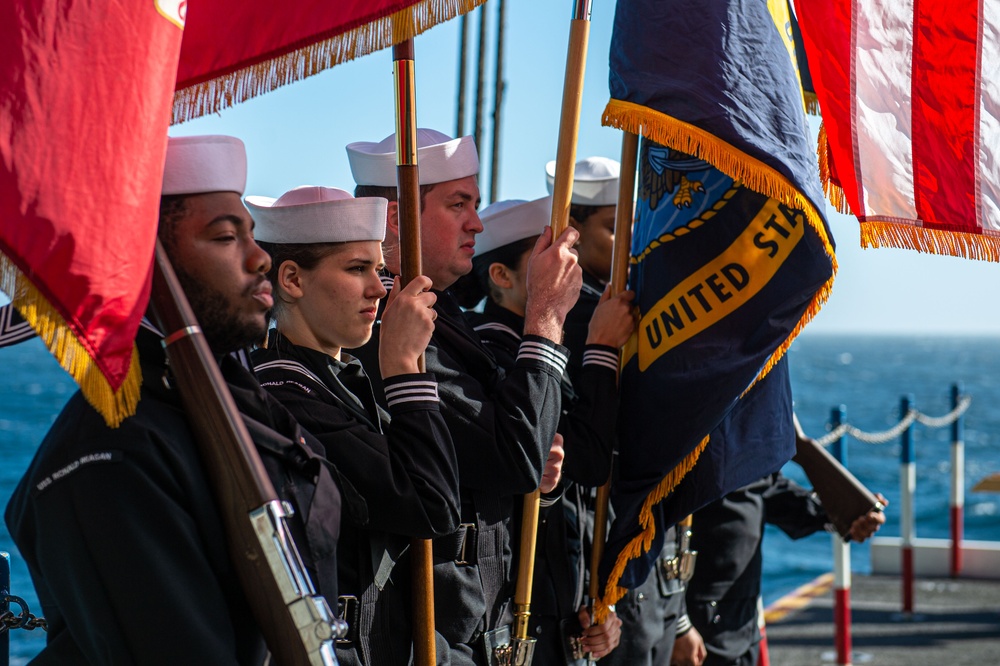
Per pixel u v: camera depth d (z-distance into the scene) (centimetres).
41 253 179
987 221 332
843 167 325
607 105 321
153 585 185
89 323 181
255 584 193
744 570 454
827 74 327
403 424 262
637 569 342
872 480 3262
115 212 184
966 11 333
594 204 402
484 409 292
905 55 332
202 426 195
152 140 189
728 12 320
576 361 383
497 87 590
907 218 328
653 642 380
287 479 214
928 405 7156
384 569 265
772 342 326
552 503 335
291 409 256
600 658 358
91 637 189
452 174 327
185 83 252
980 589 844
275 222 269
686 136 310
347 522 261
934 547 894
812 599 821
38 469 195
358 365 276
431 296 272
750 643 461
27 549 203
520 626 315
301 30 251
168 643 185
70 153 182
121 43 187
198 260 209
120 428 191
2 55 180
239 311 212
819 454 480
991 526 2048
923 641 693
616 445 358
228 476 194
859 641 695
